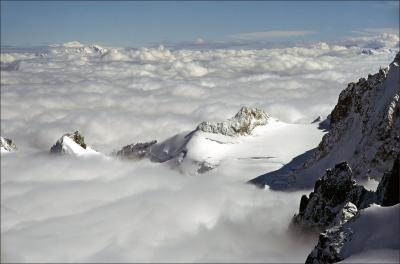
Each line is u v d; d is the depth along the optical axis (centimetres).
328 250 5953
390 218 5691
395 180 7700
